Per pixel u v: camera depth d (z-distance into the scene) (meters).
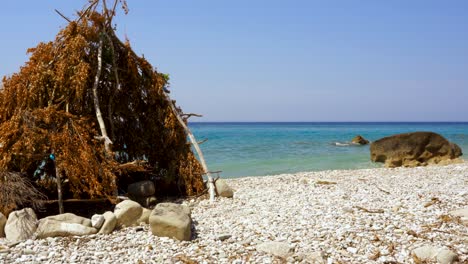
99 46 10.89
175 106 12.02
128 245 7.23
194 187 11.57
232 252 6.78
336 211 9.07
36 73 10.01
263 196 11.66
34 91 9.82
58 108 10.21
